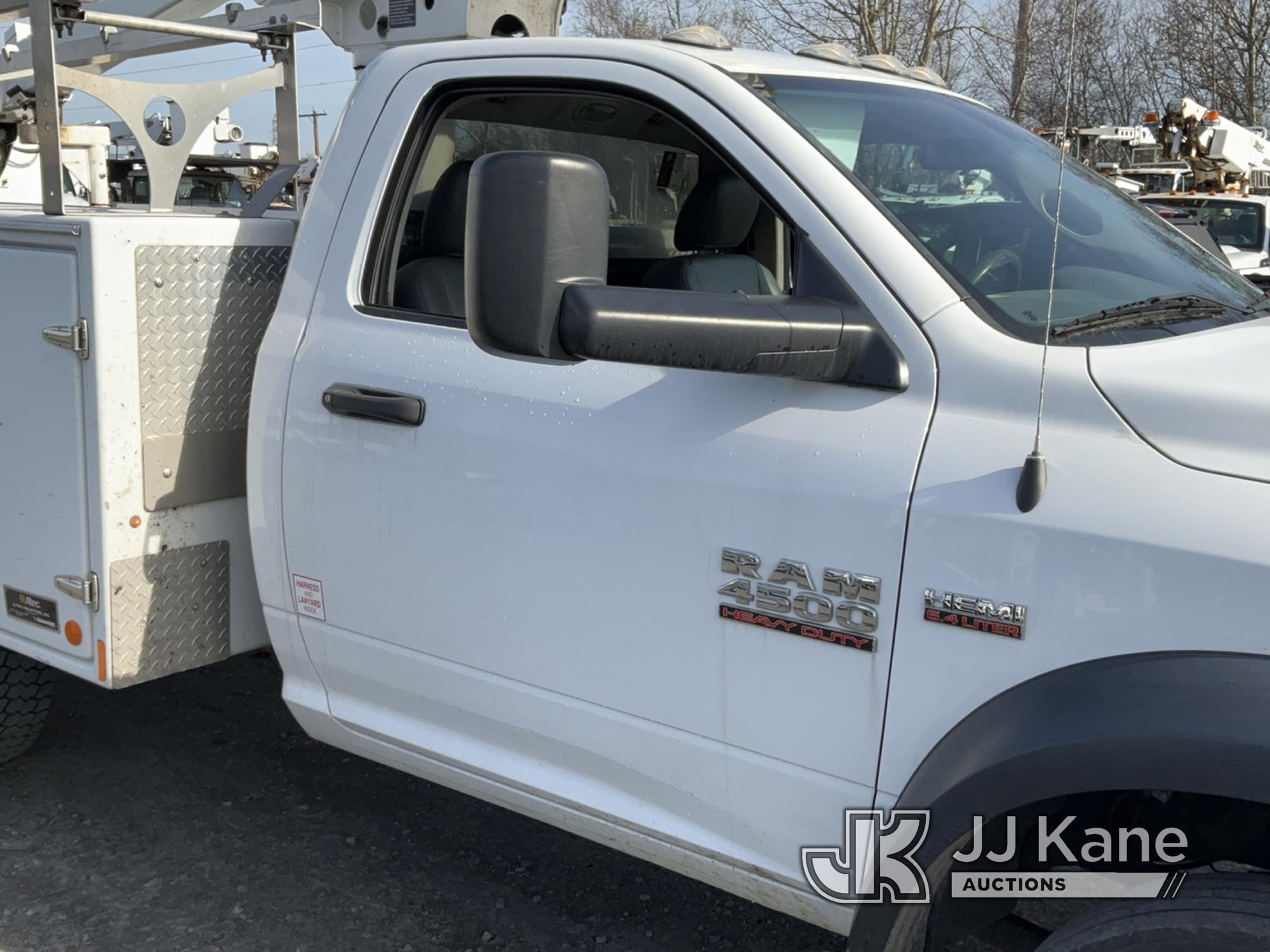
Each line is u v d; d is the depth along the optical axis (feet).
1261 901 5.88
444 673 8.54
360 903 10.39
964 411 6.56
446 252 9.24
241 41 12.16
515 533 7.89
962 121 8.75
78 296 8.95
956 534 6.34
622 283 9.95
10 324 9.55
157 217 9.35
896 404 6.73
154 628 9.52
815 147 7.42
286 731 13.69
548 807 8.43
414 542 8.40
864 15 71.31
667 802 7.80
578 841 11.51
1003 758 6.06
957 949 9.54
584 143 9.78
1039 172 8.63
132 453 9.18
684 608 7.25
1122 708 5.79
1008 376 6.48
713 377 7.30
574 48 8.36
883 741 6.68
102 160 15.87
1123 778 5.82
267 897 10.46
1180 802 6.53
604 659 7.66
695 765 7.48
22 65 15.16
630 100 8.10
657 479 7.30
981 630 6.27
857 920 6.98
